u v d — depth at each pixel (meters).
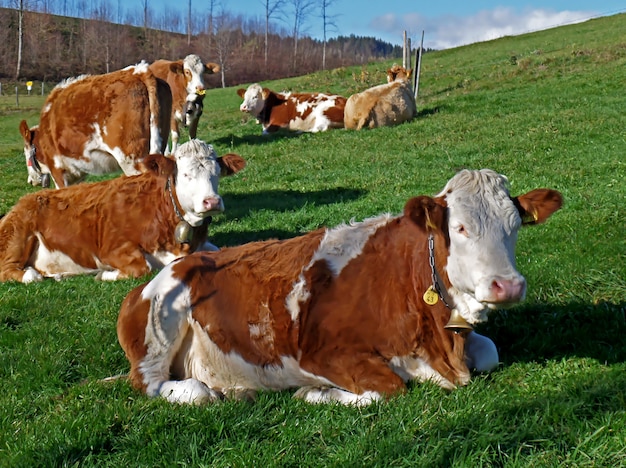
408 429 4.29
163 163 8.97
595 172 11.83
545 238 8.51
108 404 5.01
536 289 6.81
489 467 3.89
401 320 4.89
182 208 9.08
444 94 26.44
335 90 35.19
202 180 8.88
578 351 5.45
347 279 5.02
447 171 13.74
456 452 4.01
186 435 4.52
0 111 50.00
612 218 8.97
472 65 34.97
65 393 5.57
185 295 5.34
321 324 4.96
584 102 19.62
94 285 8.84
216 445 4.41
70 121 12.81
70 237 9.62
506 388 4.92
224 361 5.27
